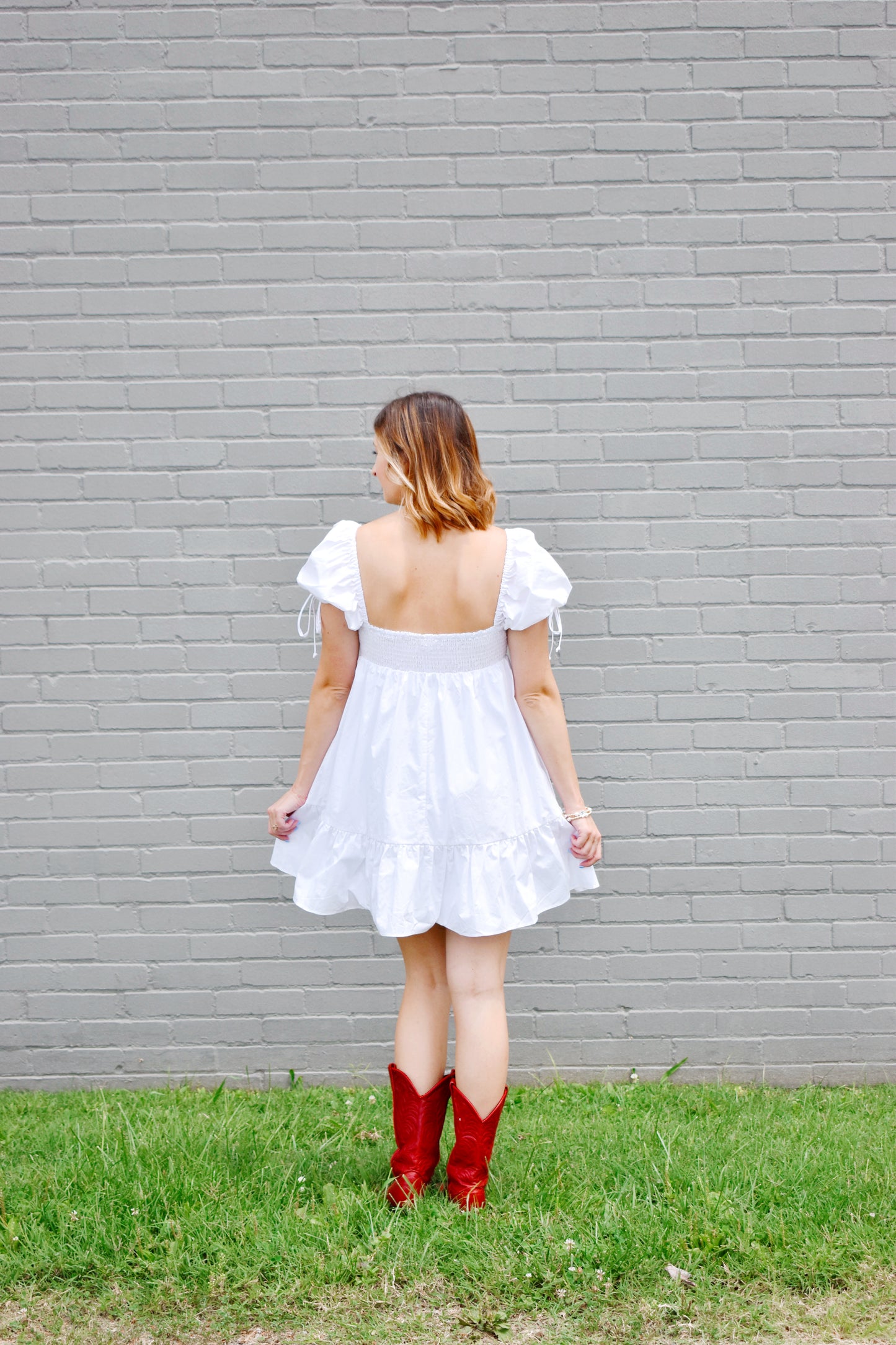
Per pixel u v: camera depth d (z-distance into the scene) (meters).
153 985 3.11
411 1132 2.19
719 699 3.08
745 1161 2.34
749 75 2.96
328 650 2.18
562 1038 3.13
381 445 2.14
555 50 2.95
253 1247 2.01
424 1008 2.23
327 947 3.11
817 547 3.06
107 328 3.00
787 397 3.03
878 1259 1.98
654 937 3.12
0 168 2.97
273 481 3.04
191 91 2.95
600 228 2.99
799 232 3.00
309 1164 2.38
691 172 2.98
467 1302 1.90
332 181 2.97
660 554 3.05
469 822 2.07
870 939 3.12
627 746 3.09
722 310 3.01
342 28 2.94
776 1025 3.13
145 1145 2.39
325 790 2.25
